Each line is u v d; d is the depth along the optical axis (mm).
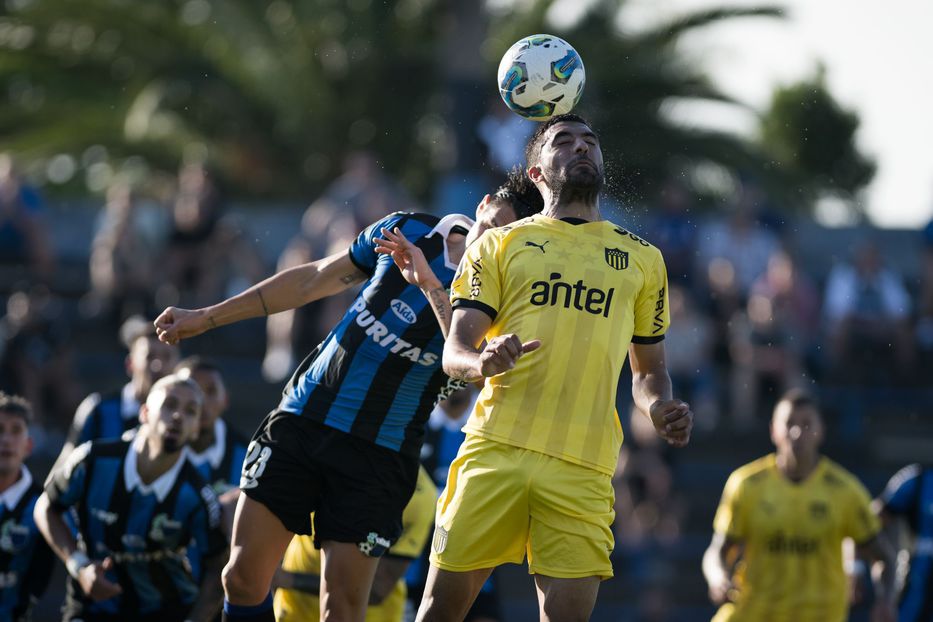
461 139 54594
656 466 47906
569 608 17672
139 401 28562
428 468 29875
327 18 75312
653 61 71938
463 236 19328
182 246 54844
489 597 29594
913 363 58219
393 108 76750
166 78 73750
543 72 19500
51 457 48125
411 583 29562
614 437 18219
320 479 19141
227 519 24688
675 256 56156
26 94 76750
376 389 19000
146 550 24844
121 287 54531
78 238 64562
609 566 18109
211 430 26891
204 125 77188
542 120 19797
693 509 51969
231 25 73750
